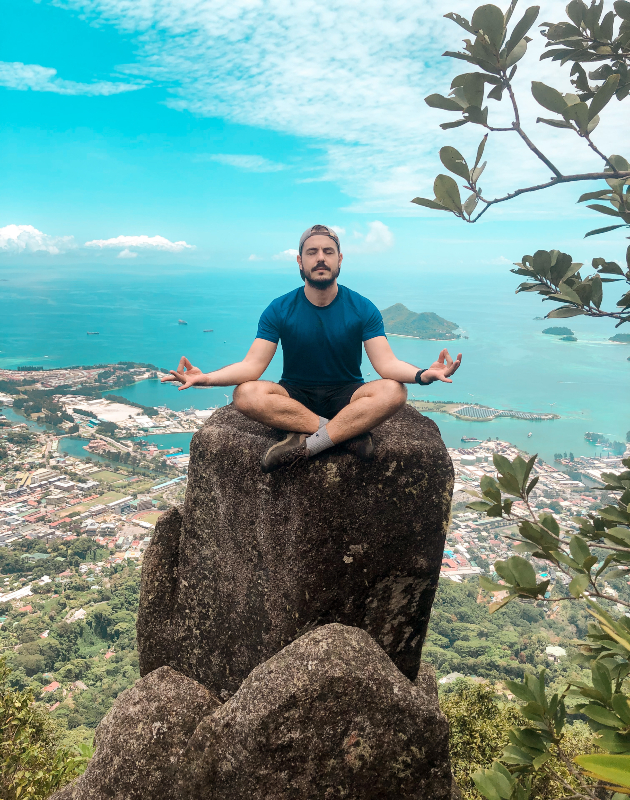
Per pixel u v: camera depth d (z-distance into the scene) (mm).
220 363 160750
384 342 3020
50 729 7992
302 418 2953
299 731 2809
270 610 3197
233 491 3279
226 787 2896
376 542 3166
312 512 3066
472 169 2605
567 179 2434
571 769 2602
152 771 3168
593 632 3031
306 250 2941
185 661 3613
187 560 3555
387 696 2904
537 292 3254
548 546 2799
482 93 2523
